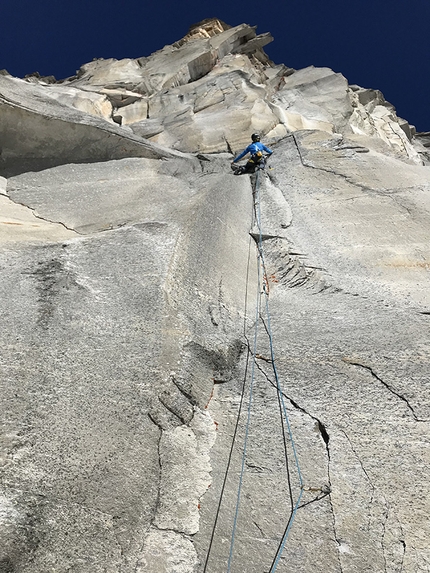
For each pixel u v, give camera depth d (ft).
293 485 8.82
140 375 10.14
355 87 68.64
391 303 15.40
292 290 17.74
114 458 8.28
